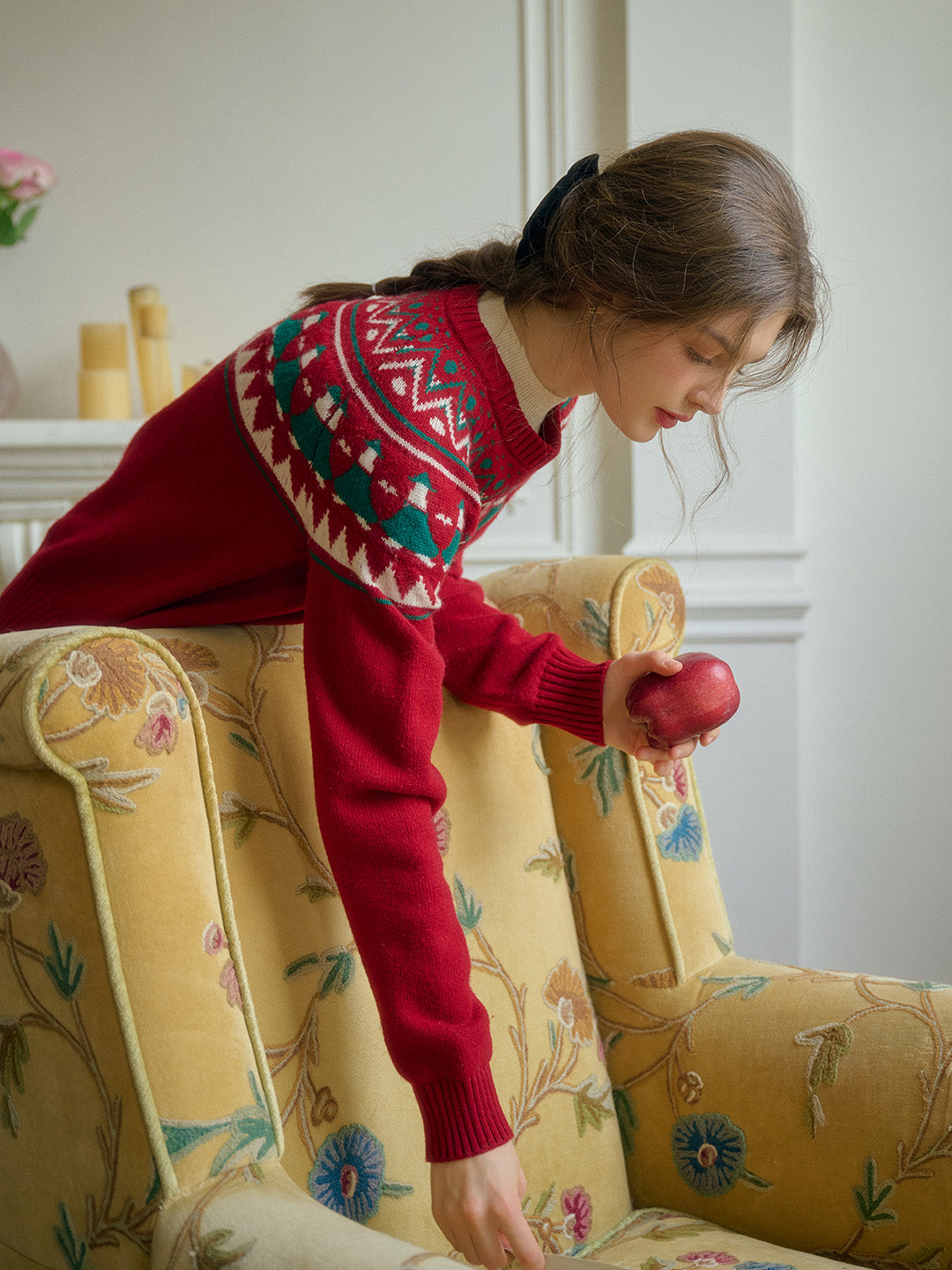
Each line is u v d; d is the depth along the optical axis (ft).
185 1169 2.20
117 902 2.20
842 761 6.51
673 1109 3.29
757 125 6.04
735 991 3.30
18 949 2.36
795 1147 3.07
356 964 2.79
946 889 6.49
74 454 5.53
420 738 2.49
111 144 6.51
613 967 3.42
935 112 6.15
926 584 6.37
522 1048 3.12
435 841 2.52
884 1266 2.94
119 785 2.22
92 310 6.59
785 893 6.37
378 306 2.85
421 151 6.41
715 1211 3.23
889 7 6.12
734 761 6.38
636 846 3.41
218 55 6.44
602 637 3.44
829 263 6.27
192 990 2.26
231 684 2.75
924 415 6.28
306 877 2.74
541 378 2.85
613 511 6.46
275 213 6.48
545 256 2.82
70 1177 2.33
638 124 6.08
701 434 6.20
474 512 2.76
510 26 6.32
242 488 2.85
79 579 3.16
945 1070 2.91
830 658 6.47
